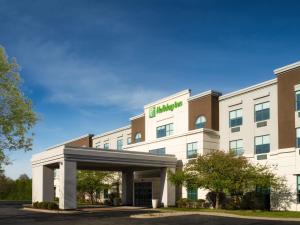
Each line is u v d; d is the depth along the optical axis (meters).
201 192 45.69
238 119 45.28
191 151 47.38
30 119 35.44
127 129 66.88
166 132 54.12
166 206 46.97
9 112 34.75
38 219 31.16
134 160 45.97
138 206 50.12
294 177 37.47
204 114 48.25
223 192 41.16
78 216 33.69
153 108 57.12
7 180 88.88
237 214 33.50
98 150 43.66
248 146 43.41
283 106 39.59
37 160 47.94
